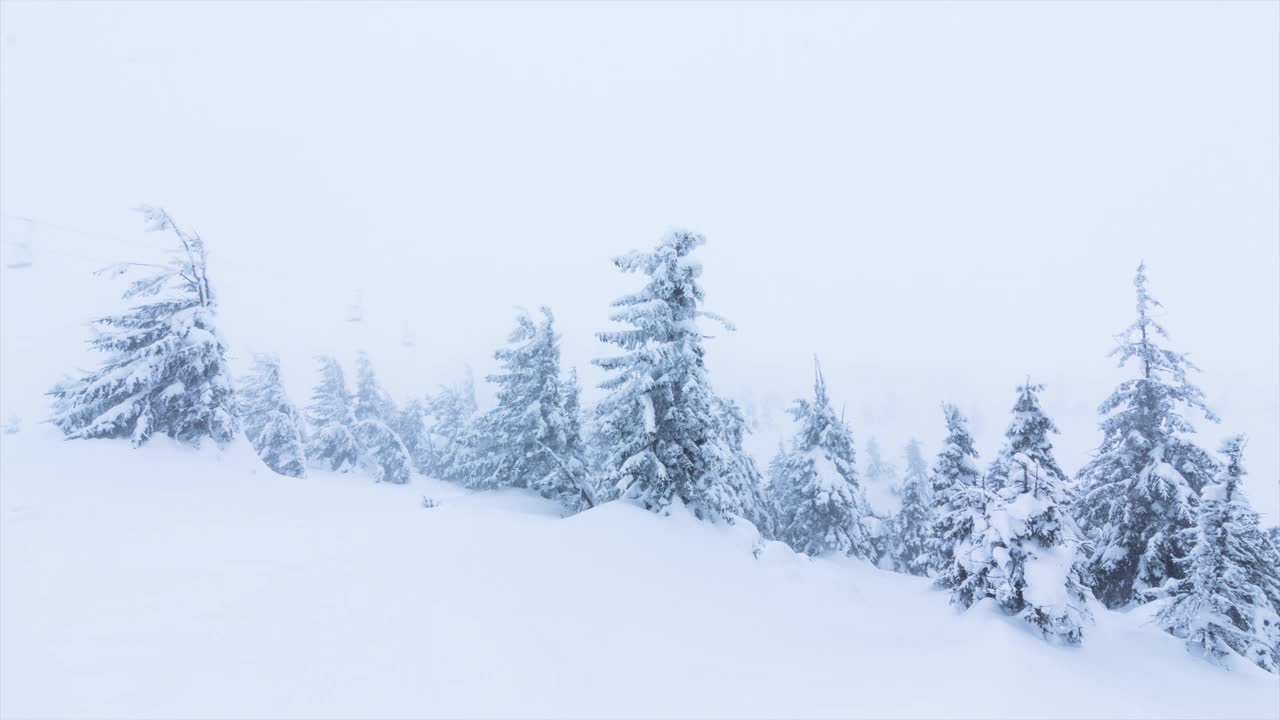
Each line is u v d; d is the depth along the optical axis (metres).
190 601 7.41
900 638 11.74
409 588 8.70
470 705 6.02
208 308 19.25
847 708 7.35
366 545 10.53
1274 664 13.30
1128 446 18.50
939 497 26.88
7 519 10.16
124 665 5.78
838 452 36.22
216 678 5.75
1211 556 13.98
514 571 10.28
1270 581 14.18
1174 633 14.38
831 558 31.28
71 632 6.35
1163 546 16.88
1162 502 17.47
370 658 6.58
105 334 17.86
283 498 15.69
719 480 18.09
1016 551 12.27
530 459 29.73
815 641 10.62
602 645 8.21
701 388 17.50
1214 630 13.42
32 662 5.66
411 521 13.38
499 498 28.75
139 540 9.73
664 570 12.55
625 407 17.64
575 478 25.55
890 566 37.03
